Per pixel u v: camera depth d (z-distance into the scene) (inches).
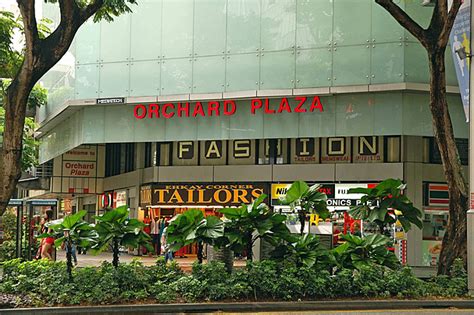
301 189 548.4
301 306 486.0
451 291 548.1
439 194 1061.8
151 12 1077.8
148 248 525.3
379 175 1058.1
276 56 1008.2
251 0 1027.3
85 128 1114.1
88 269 506.6
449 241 595.5
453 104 982.4
